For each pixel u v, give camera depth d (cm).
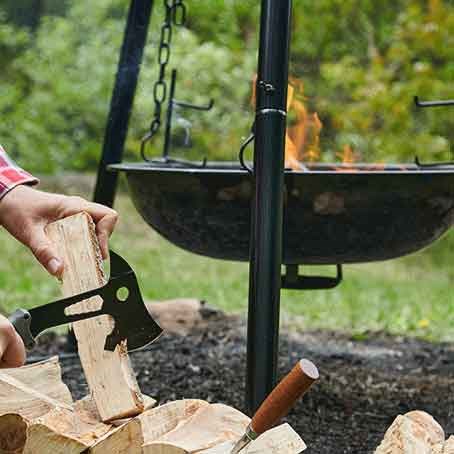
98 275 213
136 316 207
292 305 628
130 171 325
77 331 213
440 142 957
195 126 1077
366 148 974
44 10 1388
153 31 1092
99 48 1234
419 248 334
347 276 819
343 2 1041
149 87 1066
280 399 172
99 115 1233
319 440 320
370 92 970
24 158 1197
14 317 197
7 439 206
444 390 393
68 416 206
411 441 205
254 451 193
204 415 210
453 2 985
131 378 210
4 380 212
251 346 261
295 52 1060
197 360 427
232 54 1099
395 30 1006
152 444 195
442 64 1020
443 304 658
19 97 1241
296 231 312
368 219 310
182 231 331
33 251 221
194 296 659
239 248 325
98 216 225
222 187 308
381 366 439
